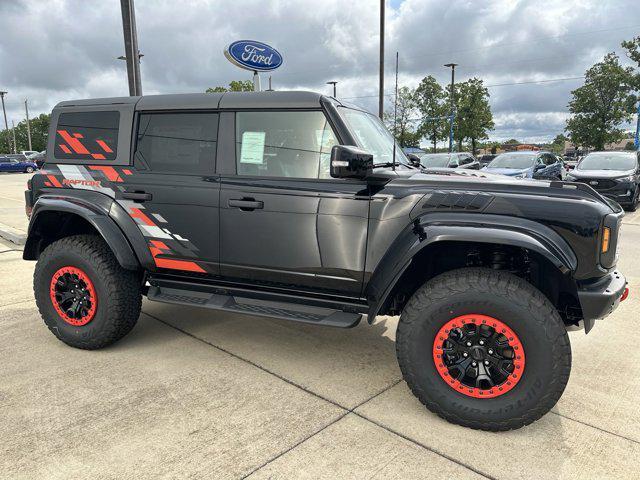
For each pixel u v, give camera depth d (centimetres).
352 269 294
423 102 5200
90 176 349
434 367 264
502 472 229
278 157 308
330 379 319
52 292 352
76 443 244
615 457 241
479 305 250
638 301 490
